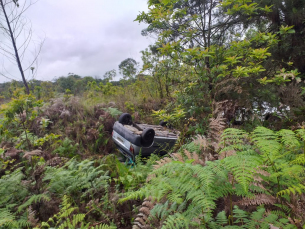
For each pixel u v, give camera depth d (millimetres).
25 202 2961
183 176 1943
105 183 3535
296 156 2088
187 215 1754
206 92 4957
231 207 1860
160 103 9078
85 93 11312
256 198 1837
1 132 4309
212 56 4875
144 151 5379
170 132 6098
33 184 3322
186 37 5770
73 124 7352
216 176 1867
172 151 4445
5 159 3963
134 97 10117
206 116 4645
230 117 4586
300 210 1736
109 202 3016
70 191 3428
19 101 3939
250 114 4516
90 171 3916
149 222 2068
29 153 3492
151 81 10125
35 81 10055
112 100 9906
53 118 7555
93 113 8188
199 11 6191
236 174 1559
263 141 1799
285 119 4324
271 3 5703
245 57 5172
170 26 5926
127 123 6641
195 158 2400
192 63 5531
